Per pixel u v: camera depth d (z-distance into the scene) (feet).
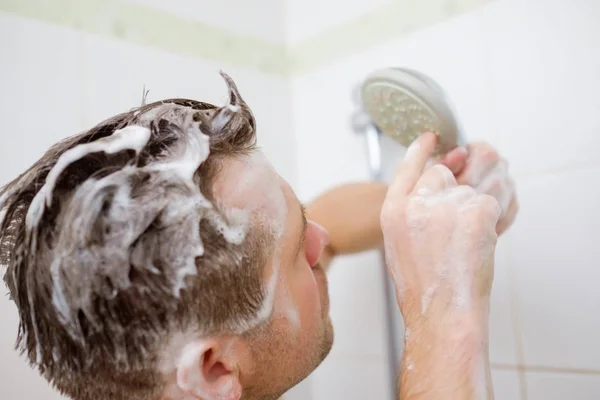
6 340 2.25
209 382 1.58
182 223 1.50
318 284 2.00
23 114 2.41
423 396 1.61
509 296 2.52
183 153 1.58
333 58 3.28
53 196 1.46
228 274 1.56
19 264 1.53
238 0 3.30
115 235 1.44
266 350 1.70
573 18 2.35
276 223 1.71
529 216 2.47
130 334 1.47
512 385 2.50
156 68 2.87
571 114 2.35
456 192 1.74
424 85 1.97
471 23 2.68
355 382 3.11
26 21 2.46
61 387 1.58
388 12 3.02
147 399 1.55
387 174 2.80
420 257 1.70
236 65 3.23
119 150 1.51
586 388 2.28
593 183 2.29
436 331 1.65
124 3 2.79
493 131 2.59
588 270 2.29
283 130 3.43
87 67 2.63
